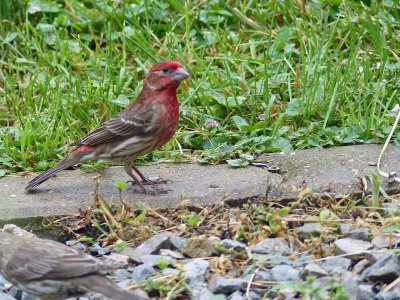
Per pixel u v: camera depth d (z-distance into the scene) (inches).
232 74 558.6
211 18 608.1
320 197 433.7
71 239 426.6
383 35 559.5
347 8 582.6
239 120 515.8
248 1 614.2
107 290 326.0
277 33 579.5
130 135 462.9
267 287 358.3
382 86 526.9
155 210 438.3
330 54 561.6
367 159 474.9
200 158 494.9
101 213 431.5
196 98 538.6
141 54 584.7
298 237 396.8
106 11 610.2
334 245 381.4
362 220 404.5
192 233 411.8
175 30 605.6
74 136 512.1
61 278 331.6
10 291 378.9
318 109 519.8
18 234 411.2
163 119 466.3
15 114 537.0
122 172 486.3
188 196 447.5
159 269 377.4
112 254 397.1
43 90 540.1
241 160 481.7
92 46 609.3
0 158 496.1
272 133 504.1
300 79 543.5
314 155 484.4
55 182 473.7
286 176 466.3
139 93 503.5
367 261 369.4
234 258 382.9
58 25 611.2
